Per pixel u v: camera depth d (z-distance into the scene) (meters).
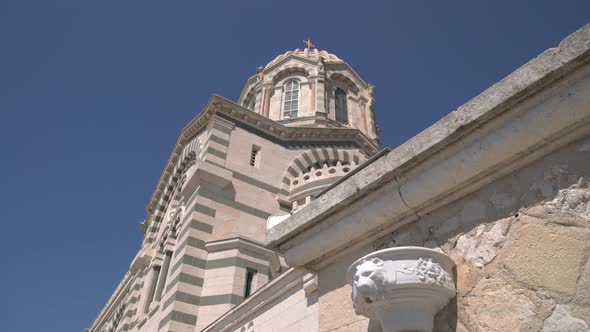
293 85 30.23
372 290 3.07
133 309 22.53
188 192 19.61
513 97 3.04
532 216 2.99
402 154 3.61
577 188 2.84
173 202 24.09
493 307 2.95
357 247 4.05
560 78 2.89
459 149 3.36
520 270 2.92
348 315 3.82
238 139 21.61
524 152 3.13
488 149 3.19
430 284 3.02
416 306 3.05
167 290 17.03
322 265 4.37
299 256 4.36
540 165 3.08
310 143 23.75
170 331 15.07
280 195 20.70
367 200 3.88
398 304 3.07
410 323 3.02
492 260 3.09
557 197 2.91
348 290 3.93
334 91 30.48
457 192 3.47
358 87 31.52
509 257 3.01
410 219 3.72
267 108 29.19
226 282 16.14
